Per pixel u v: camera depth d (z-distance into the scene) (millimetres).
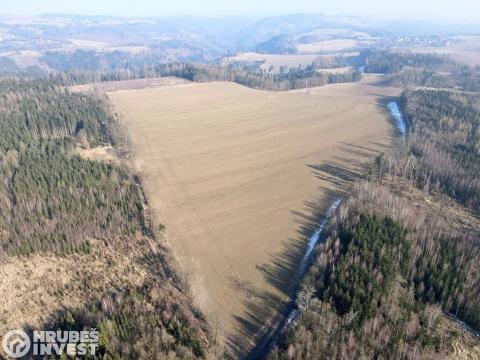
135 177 113688
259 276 76500
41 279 72688
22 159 111875
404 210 90500
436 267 72188
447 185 108312
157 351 56562
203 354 57969
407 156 124625
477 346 60688
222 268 78562
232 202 103938
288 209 100688
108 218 89312
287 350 57156
